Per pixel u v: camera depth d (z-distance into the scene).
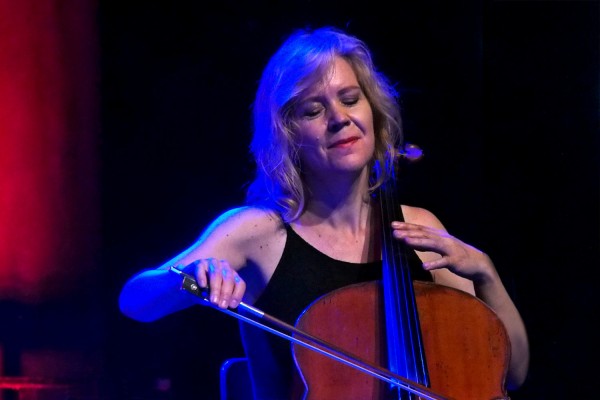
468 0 8.67
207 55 10.12
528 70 8.38
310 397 5.00
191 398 10.48
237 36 9.98
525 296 8.30
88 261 11.09
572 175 8.27
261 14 9.84
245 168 10.17
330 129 5.43
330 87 5.43
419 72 8.80
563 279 8.24
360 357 5.07
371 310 5.24
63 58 10.96
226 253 5.74
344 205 5.77
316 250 5.72
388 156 6.00
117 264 10.71
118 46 10.40
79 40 10.84
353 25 9.03
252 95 10.04
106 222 10.65
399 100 8.58
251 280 5.85
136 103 10.39
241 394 6.10
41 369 11.05
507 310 5.85
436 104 8.73
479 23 8.61
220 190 10.30
